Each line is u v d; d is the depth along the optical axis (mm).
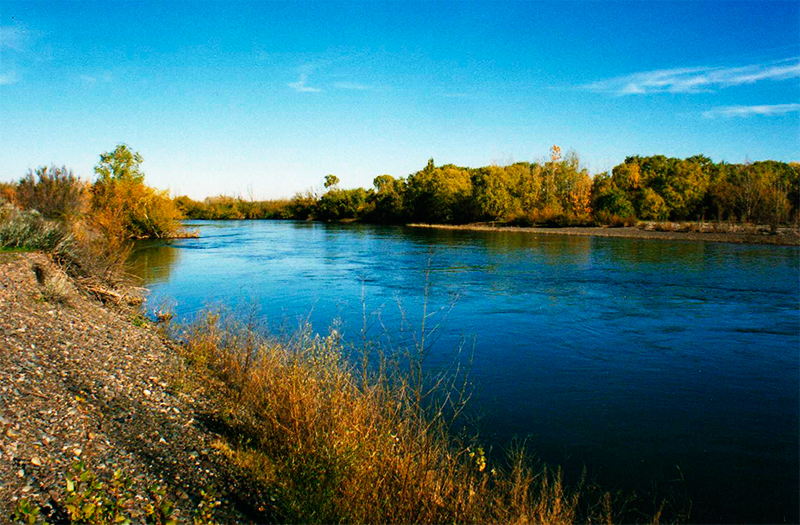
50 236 14930
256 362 8828
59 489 4336
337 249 36500
